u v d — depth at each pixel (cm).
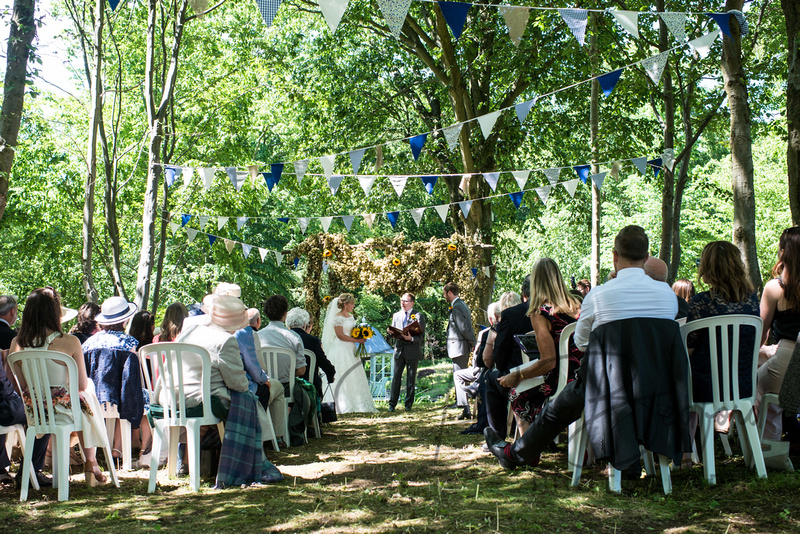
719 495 330
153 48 782
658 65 483
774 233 1930
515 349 441
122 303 527
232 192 1739
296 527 312
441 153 1551
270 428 534
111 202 865
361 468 461
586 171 784
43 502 371
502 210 1769
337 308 879
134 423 470
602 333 342
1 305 475
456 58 1460
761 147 2009
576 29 412
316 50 1661
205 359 407
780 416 380
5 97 647
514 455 412
